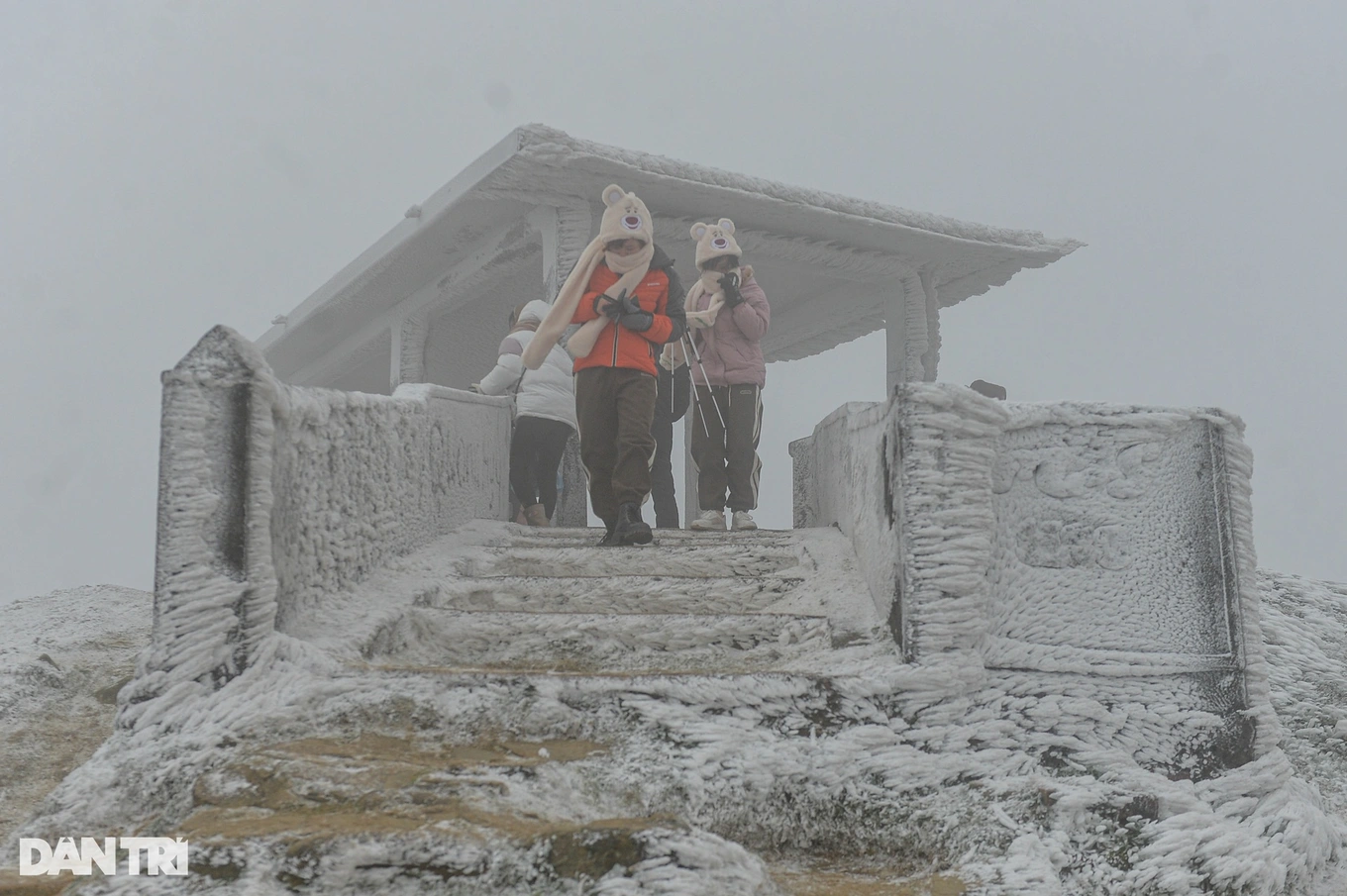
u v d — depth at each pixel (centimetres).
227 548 294
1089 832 253
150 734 271
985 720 282
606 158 731
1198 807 263
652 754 260
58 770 321
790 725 274
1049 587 297
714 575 438
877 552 350
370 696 279
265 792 231
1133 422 303
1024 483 303
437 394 492
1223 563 296
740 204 827
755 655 342
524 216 819
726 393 595
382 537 414
